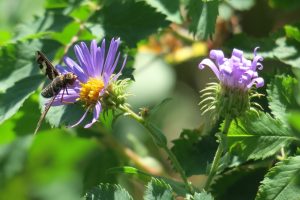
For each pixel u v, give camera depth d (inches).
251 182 20.1
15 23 23.8
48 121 19.4
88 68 19.3
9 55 20.5
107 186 18.6
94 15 21.0
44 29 21.1
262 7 23.0
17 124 21.9
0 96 20.1
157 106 19.1
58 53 21.0
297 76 20.3
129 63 22.6
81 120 18.9
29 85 20.1
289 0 22.7
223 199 20.1
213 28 19.9
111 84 19.1
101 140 23.0
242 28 23.2
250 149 19.1
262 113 19.0
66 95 19.3
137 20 20.7
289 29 20.6
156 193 18.2
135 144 23.7
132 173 19.1
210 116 19.2
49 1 21.6
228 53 21.0
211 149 20.3
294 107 19.1
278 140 19.0
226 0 21.3
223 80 18.8
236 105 18.8
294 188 18.5
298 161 18.6
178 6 20.8
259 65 19.3
